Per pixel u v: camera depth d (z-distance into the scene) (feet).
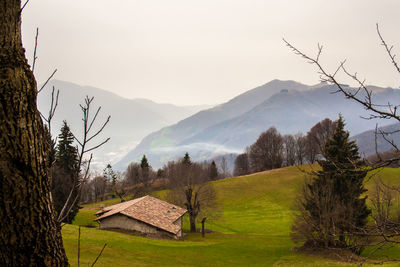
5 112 13.10
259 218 274.98
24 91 13.57
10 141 13.05
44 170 13.97
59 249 14.14
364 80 17.30
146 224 185.98
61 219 14.14
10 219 12.85
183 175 236.02
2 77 13.19
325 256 123.75
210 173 466.70
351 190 116.06
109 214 195.42
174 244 153.58
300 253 139.03
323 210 103.91
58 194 168.04
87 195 422.41
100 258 108.68
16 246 12.94
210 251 147.54
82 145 13.84
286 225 251.19
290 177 364.58
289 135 429.79
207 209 233.14
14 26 13.96
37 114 14.14
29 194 13.21
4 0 13.65
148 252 130.41
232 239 196.24
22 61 14.01
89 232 146.61
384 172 264.93
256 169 464.65
